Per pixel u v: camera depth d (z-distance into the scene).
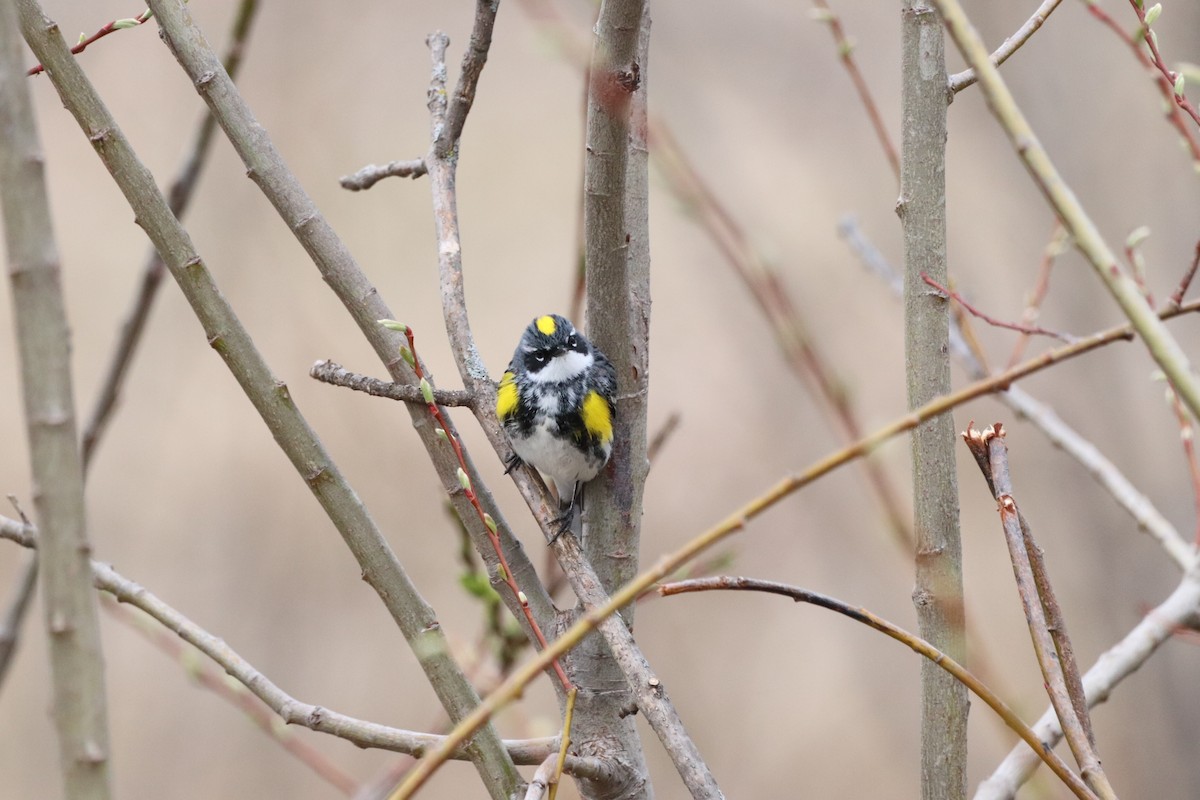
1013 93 12.66
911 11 5.09
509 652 7.38
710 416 16.84
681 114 14.42
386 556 4.99
